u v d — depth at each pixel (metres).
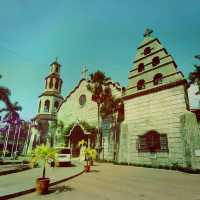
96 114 30.25
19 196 7.80
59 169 16.38
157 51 25.34
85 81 35.47
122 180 11.67
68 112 35.84
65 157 19.22
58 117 37.50
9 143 54.62
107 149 25.88
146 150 21.14
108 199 7.37
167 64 23.19
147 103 22.94
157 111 21.55
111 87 29.41
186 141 17.83
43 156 9.20
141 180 11.70
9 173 13.23
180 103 19.75
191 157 17.00
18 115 37.09
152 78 24.05
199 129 17.38
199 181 11.41
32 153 9.41
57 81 44.84
